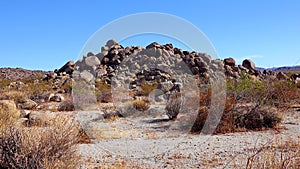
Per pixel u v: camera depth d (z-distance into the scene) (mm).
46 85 28359
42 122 6527
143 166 6191
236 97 11883
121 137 8938
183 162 6461
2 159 4832
